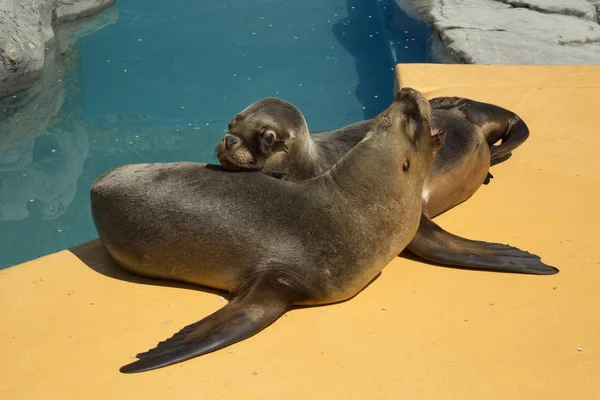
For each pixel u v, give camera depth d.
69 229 6.05
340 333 4.47
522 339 4.44
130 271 4.83
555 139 5.79
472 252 4.80
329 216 4.55
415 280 4.75
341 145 5.21
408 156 4.55
